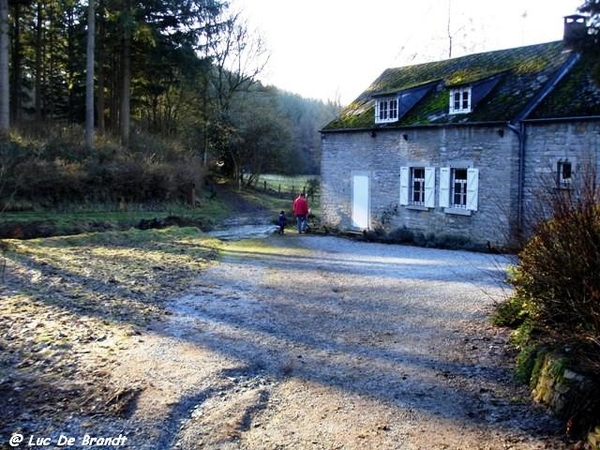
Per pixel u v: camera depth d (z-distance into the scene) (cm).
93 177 2572
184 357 617
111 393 512
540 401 482
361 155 2228
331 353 638
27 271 1034
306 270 1223
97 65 3170
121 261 1236
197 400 509
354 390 531
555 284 529
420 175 2027
